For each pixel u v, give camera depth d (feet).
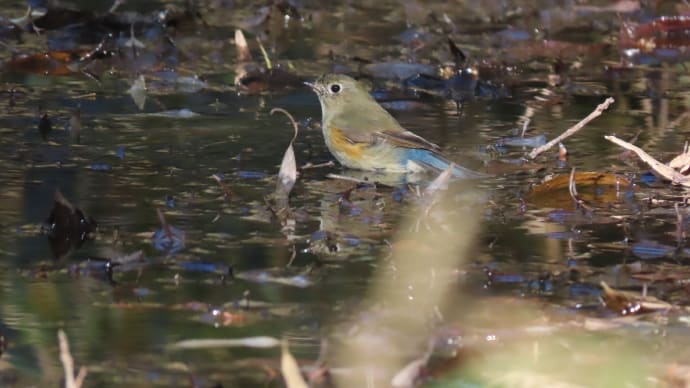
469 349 27.12
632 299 29.81
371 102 44.57
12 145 43.52
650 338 28.14
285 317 28.73
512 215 37.22
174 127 46.83
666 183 40.93
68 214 34.50
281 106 50.80
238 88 53.26
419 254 33.14
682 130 47.60
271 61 58.18
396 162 42.78
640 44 62.59
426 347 27.30
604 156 44.11
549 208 37.99
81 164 41.50
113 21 62.13
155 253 32.83
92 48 58.54
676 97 53.21
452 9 70.33
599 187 40.22
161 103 50.37
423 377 25.84
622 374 26.30
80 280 30.89
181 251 32.96
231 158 42.88
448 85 54.90
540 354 27.27
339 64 57.67
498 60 59.21
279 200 38.09
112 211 36.45
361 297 29.91
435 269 32.01
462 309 29.53
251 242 33.91
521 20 68.13
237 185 39.58
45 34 61.26
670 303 30.14
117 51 57.16
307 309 29.22
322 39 63.10
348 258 32.81
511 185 40.60
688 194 39.70
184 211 36.60
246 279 31.04
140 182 39.58
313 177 41.65
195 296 29.86
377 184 40.93
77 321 28.30
